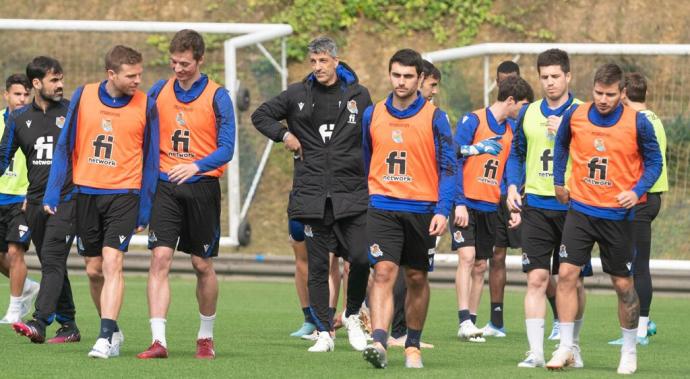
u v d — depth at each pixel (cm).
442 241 4250
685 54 3975
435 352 2523
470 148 2420
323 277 2514
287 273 4156
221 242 4288
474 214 2834
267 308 3416
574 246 2184
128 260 4209
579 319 2323
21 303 2969
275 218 4634
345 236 2528
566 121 2197
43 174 2616
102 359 2252
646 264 2777
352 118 2528
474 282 2884
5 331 2772
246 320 3119
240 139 4491
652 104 4331
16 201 2914
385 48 5194
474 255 2834
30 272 4162
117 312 2270
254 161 4538
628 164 2155
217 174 2302
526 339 2855
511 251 4200
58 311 2564
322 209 2495
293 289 3941
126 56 2230
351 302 2558
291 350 2483
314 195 2512
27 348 2441
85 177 2272
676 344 2769
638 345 2744
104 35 4881
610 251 2183
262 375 2077
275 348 2522
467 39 5153
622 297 2205
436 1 5241
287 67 5166
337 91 2539
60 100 2652
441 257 4091
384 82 5122
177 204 2284
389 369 2178
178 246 2345
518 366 2252
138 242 4241
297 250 2725
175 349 2475
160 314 2295
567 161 2273
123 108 2259
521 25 5147
